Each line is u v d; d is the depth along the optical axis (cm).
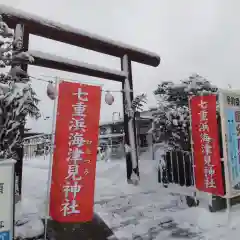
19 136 516
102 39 845
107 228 491
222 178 564
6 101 431
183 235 460
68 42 812
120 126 1714
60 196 421
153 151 1141
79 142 436
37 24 712
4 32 467
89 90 451
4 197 318
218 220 522
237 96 586
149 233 470
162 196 708
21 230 441
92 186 439
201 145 583
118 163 1260
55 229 481
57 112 431
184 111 838
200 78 889
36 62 736
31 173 1107
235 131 573
